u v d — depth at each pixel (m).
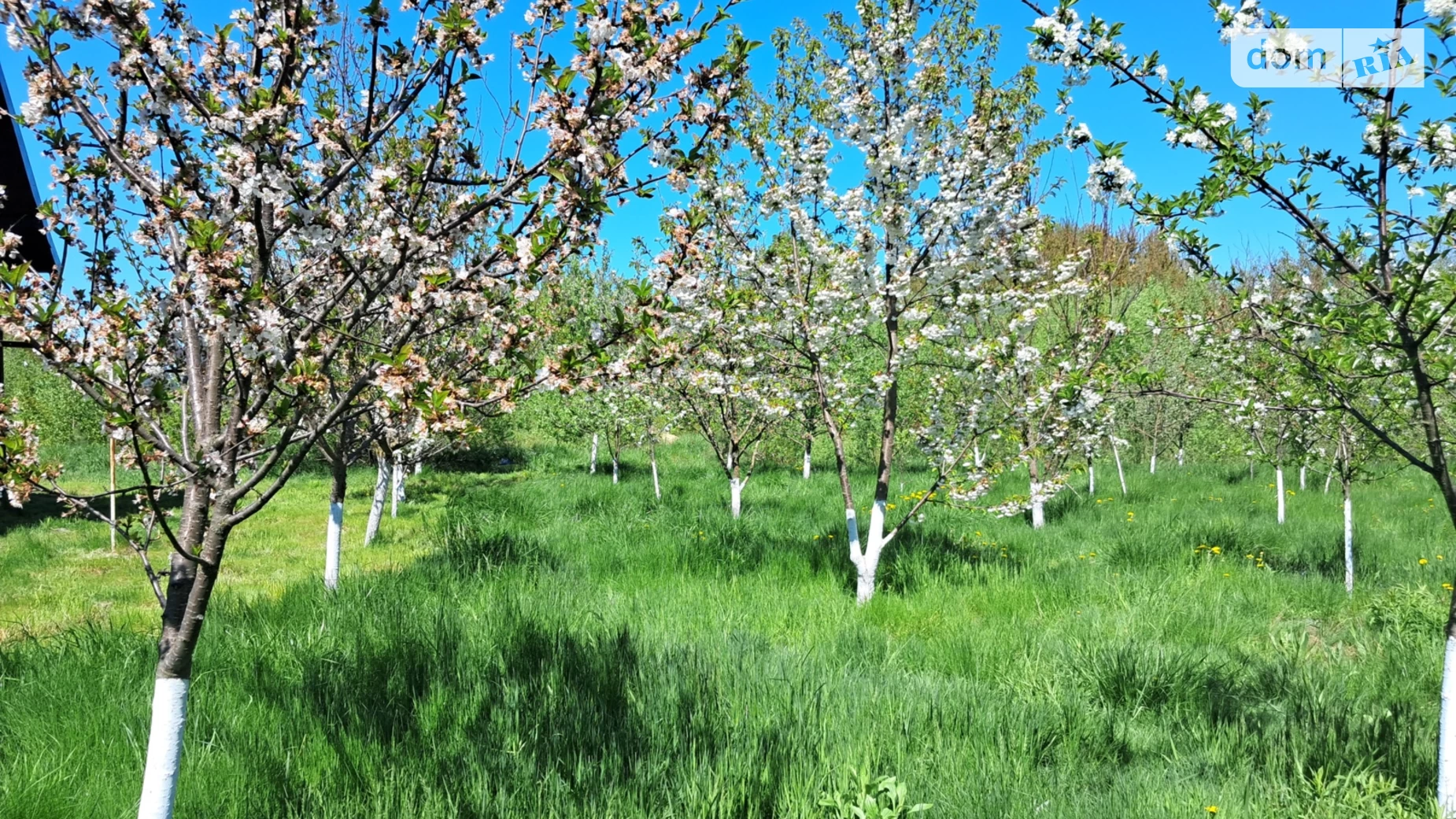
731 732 3.54
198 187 2.36
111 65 2.21
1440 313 2.82
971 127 6.10
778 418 8.85
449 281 2.22
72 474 17.69
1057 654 4.91
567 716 3.68
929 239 5.91
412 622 4.88
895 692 4.15
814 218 6.32
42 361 2.09
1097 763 3.59
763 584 6.75
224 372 2.40
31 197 5.60
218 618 4.97
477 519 10.07
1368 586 7.44
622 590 6.69
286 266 2.97
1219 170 2.80
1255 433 10.63
